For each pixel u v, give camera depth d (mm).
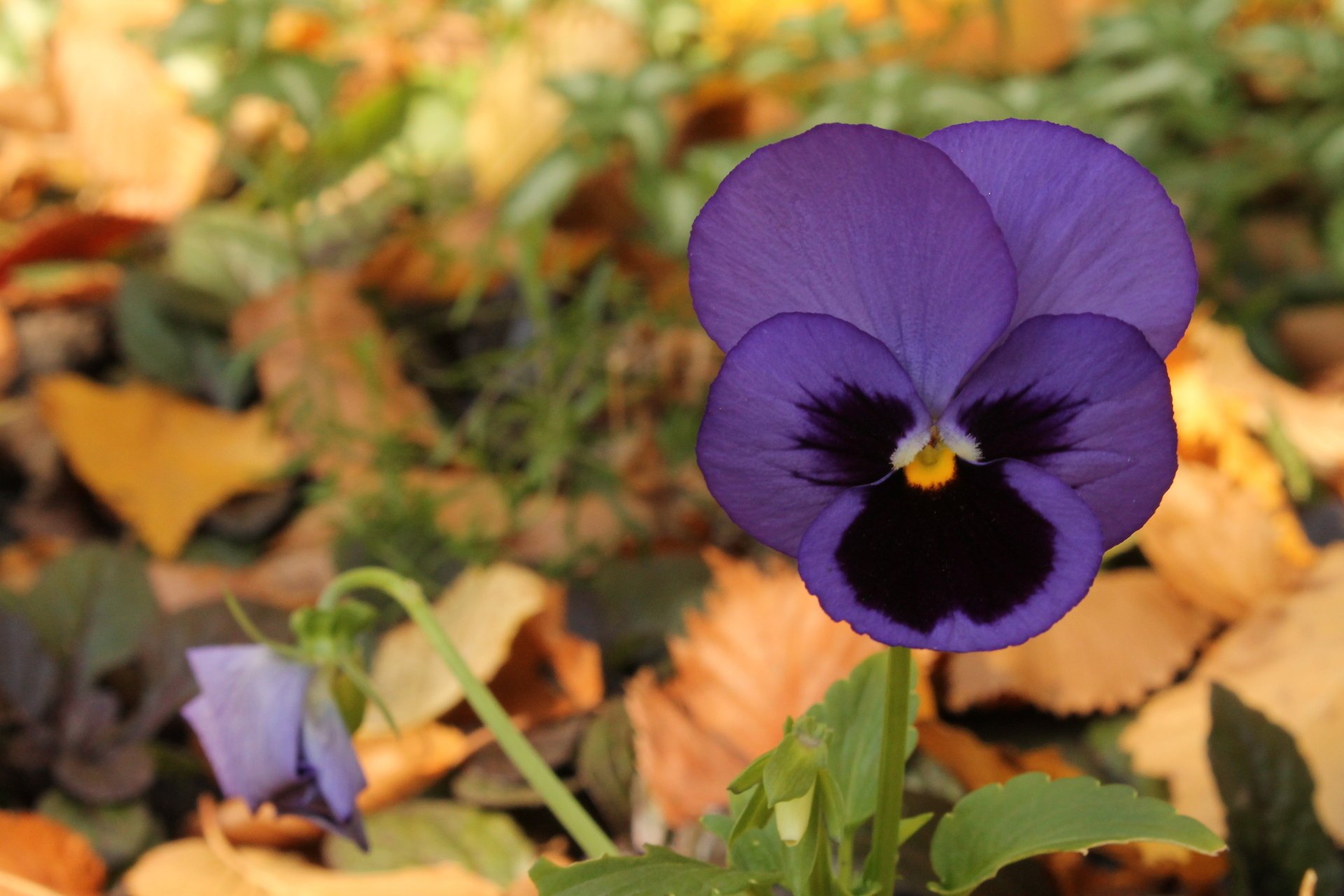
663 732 526
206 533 777
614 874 414
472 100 1089
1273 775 499
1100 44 958
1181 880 507
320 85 884
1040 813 429
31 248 919
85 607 599
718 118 998
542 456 726
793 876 430
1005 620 380
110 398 779
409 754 537
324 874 514
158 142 1054
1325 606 564
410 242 873
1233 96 992
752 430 384
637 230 938
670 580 645
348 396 808
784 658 535
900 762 422
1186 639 581
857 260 386
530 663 585
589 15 996
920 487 386
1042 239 391
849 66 947
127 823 541
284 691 471
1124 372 382
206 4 881
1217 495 625
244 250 942
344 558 675
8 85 1168
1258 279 929
